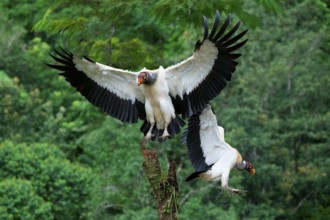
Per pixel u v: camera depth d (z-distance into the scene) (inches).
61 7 565.0
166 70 415.5
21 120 1024.2
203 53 403.9
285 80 975.0
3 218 835.4
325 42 1021.8
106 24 542.9
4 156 911.0
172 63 876.0
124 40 613.3
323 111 981.8
